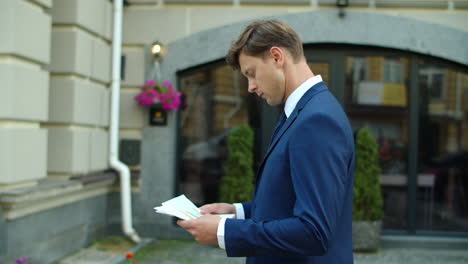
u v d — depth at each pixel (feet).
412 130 16.72
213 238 4.25
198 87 17.37
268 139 16.93
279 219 4.25
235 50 4.87
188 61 16.67
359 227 15.21
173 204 5.01
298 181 3.99
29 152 11.28
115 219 16.67
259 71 4.68
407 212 16.79
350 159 4.41
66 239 13.44
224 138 17.33
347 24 16.19
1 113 10.44
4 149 10.41
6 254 10.28
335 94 16.80
